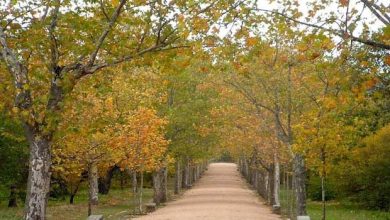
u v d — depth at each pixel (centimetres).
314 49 963
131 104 2252
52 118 1035
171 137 3525
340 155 2106
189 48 1077
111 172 4775
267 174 3962
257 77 2278
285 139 2275
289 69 2158
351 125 2005
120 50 1119
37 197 1054
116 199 4200
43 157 1068
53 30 1109
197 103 3609
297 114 2262
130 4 1094
